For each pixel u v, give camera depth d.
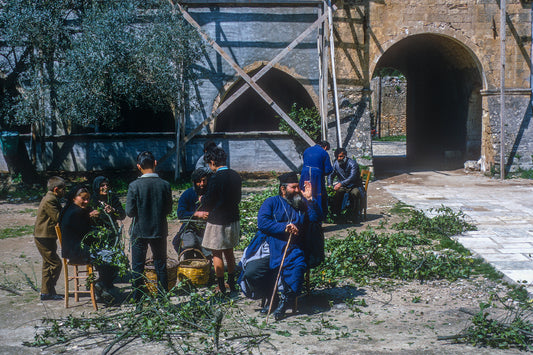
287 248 5.18
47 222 5.87
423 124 21.12
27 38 13.09
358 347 4.48
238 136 15.74
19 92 14.94
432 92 20.31
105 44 11.96
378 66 21.95
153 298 5.50
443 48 17.22
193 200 6.76
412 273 6.60
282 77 16.80
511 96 16.12
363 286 6.32
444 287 6.24
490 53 15.97
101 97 12.31
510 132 16.16
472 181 15.41
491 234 8.80
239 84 16.47
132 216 5.48
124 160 15.68
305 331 4.88
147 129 16.41
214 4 15.24
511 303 5.59
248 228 8.86
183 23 13.56
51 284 5.97
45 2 12.80
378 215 10.75
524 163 16.17
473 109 17.34
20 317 5.39
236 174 5.92
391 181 15.76
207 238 5.80
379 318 5.23
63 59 13.05
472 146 17.64
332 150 15.52
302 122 15.62
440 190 13.84
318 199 8.68
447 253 7.37
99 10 12.55
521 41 15.96
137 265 5.57
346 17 15.24
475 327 4.79
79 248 5.56
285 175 5.39
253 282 5.38
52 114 14.27
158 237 5.51
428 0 15.55
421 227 9.14
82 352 4.47
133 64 12.38
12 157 14.48
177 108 13.84
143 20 13.31
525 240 8.34
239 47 15.52
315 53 15.66
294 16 15.54
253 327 5.00
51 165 15.71
